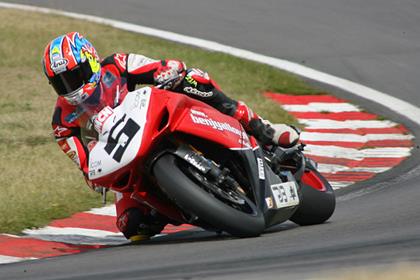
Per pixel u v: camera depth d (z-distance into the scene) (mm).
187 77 20609
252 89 46594
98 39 55844
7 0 68938
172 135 19234
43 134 38594
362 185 30125
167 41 56656
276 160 21594
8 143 36688
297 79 48938
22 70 51062
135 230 21312
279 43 55625
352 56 52562
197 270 15828
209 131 19266
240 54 53625
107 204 27812
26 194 27703
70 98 19281
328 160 34844
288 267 15289
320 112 43562
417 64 50656
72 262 19016
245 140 20141
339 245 17625
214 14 62688
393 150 36250
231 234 19422
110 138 19062
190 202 18531
